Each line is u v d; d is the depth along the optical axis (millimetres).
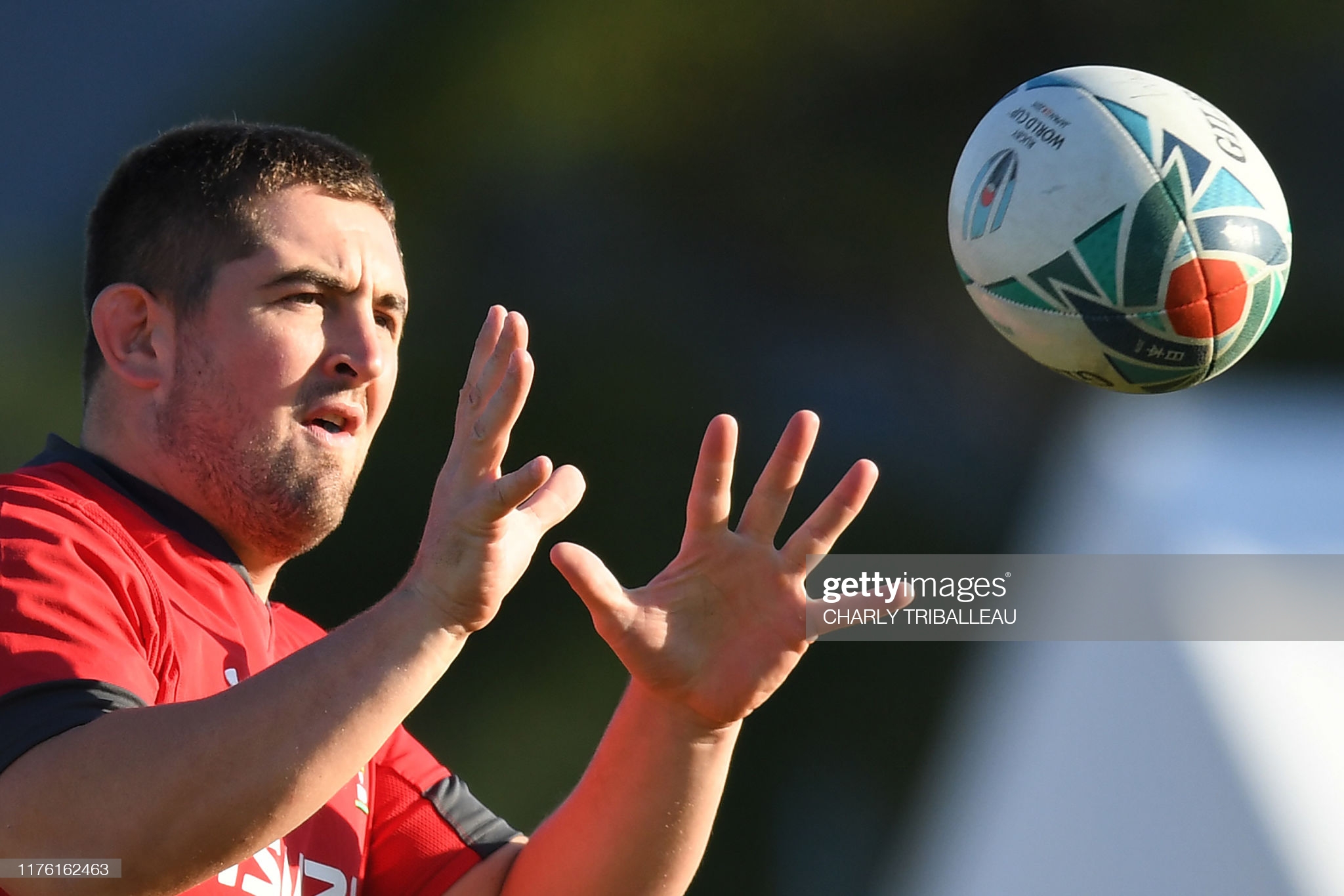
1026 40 45188
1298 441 14234
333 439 9195
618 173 42500
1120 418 15453
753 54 43812
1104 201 9375
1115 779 10023
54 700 7141
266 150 9172
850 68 44031
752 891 29594
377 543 35500
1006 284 9750
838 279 42125
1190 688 10305
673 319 40938
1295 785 9570
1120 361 9602
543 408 38656
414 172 41781
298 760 6828
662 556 36906
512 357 7500
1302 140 46312
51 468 8914
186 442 8977
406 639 7152
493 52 42906
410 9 43156
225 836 6797
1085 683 10797
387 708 7027
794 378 40125
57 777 6824
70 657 7340
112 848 6742
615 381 39438
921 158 43812
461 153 42031
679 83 43156
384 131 42219
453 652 7332
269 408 8938
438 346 39312
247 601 9102
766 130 43469
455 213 41469
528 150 42156
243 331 8898
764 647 8984
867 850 29438
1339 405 15000
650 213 42188
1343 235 45656
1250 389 16250
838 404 39312
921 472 37500
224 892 8141
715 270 41812
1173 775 9875
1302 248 45406
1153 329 9414
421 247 40781
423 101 42500
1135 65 46062
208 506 9109
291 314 8984
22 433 37875
